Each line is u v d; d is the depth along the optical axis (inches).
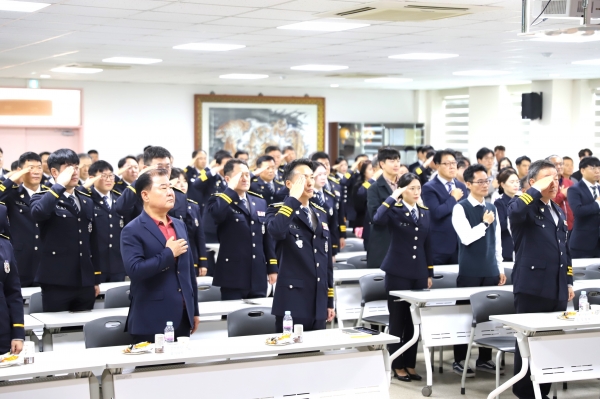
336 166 474.6
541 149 607.5
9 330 166.1
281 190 318.0
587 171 328.8
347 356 174.1
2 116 583.8
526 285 215.9
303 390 169.5
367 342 173.5
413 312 229.5
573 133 604.4
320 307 193.0
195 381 160.4
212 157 660.7
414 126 719.7
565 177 425.4
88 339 184.5
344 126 697.6
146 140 638.5
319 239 196.2
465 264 252.8
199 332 218.4
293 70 522.0
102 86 618.5
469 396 228.8
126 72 533.6
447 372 256.1
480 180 249.6
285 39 358.6
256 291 243.8
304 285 192.9
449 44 374.0
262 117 676.1
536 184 212.8
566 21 273.6
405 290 242.2
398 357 245.0
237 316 198.7
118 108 625.9
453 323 231.1
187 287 174.2
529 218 216.7
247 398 164.4
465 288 245.1
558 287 214.7
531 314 207.6
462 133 708.7
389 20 298.2
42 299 227.8
